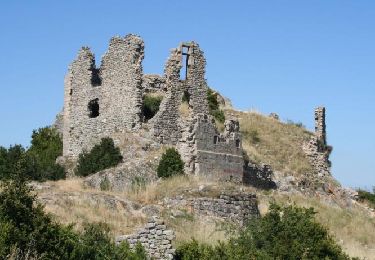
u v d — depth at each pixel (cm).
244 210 5656
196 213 5547
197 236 4781
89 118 7350
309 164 8175
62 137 7919
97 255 3809
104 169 6606
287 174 7675
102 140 6869
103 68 7294
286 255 4481
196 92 7250
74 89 7500
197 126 6638
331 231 6256
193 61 7262
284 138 8362
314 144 8350
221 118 8162
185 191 5741
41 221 3750
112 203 5394
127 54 7112
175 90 7112
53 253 3659
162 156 6500
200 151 6606
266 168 7444
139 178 6350
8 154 6556
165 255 4059
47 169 6719
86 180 6288
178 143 6762
